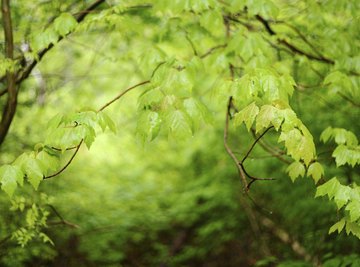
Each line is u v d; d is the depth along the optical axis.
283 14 4.27
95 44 5.17
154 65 3.17
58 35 3.21
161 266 7.25
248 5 3.33
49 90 5.00
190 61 2.76
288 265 5.02
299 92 4.84
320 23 4.03
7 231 4.63
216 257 7.66
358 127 5.44
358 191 2.43
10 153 4.89
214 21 3.32
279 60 4.13
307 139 2.18
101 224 6.67
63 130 2.27
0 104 4.72
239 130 7.02
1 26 4.27
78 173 7.16
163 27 4.11
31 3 4.25
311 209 5.87
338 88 3.44
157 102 2.44
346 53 3.83
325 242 5.77
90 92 5.78
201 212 7.56
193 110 2.46
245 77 2.34
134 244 7.75
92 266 6.37
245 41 3.34
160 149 8.83
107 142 8.10
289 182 6.28
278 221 6.91
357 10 3.81
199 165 8.38
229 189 7.13
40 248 5.18
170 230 8.33
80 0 4.41
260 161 6.41
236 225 7.40
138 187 8.34
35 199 4.67
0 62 3.33
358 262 4.25
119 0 4.20
